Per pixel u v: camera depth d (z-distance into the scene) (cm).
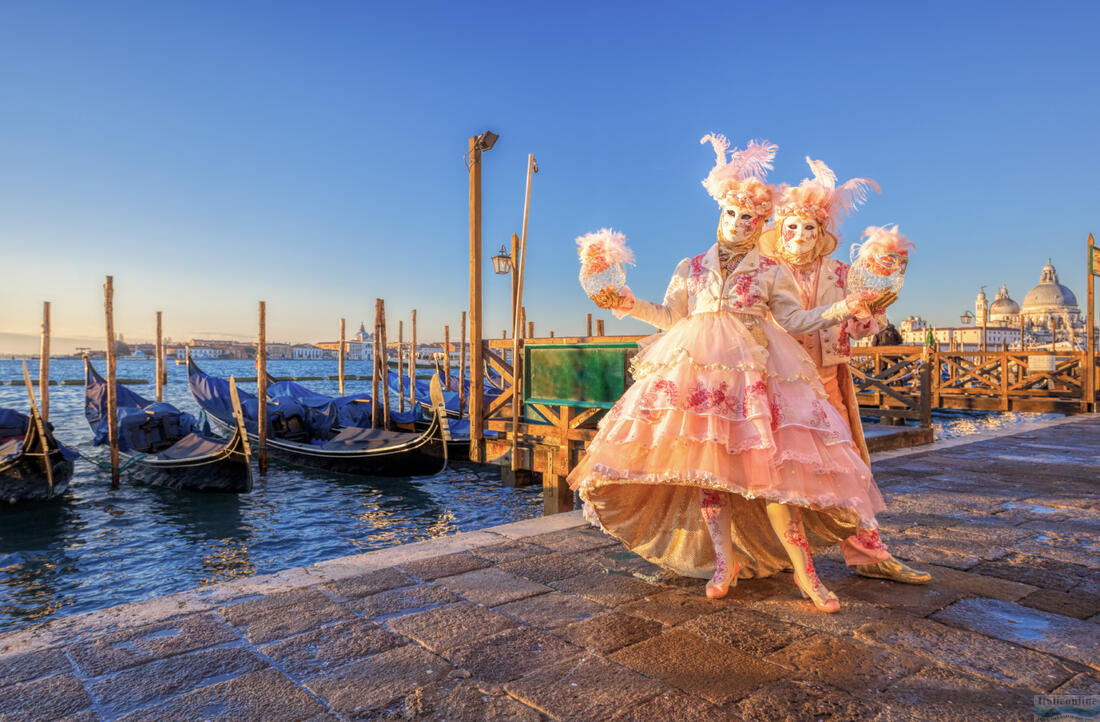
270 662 208
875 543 284
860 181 268
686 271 278
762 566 288
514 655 212
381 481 1359
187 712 178
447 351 2541
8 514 1095
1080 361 1627
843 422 250
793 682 193
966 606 255
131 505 1164
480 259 779
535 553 326
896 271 230
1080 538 360
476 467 1497
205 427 1853
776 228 278
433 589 275
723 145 274
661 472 241
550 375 682
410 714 177
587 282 260
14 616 670
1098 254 1407
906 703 180
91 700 184
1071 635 227
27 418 1549
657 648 217
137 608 253
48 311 1783
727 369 242
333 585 280
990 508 437
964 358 1850
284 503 1182
